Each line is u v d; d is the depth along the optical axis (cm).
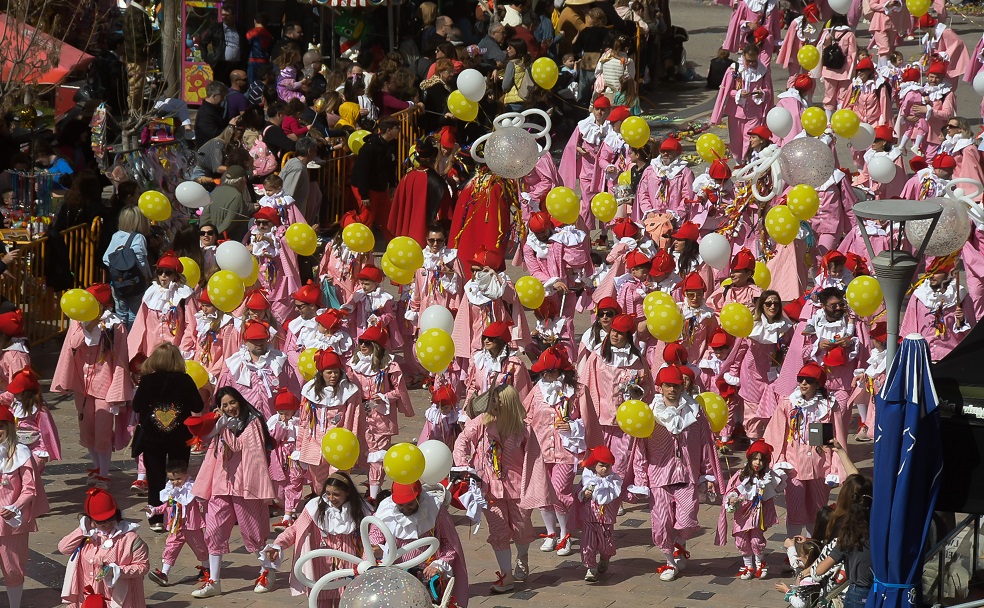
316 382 4525
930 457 2911
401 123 8375
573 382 4400
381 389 4709
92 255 6681
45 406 4459
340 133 8194
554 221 5831
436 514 3672
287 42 9438
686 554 4397
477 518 4066
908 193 6538
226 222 6575
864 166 7706
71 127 7925
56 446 4456
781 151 5588
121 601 3762
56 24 8044
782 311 5081
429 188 7019
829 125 6831
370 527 3691
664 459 4244
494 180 6419
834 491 5038
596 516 4188
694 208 6481
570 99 9562
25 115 7719
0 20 7769
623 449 4662
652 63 11100
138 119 7662
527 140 5438
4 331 4859
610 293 5678
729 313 4850
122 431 5056
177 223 7100
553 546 4544
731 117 8438
